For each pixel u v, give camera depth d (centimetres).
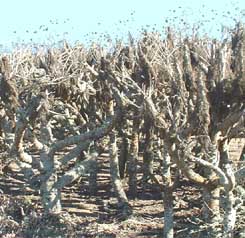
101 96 2066
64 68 2005
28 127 1956
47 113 1920
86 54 2308
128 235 1848
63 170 2428
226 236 1420
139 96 1496
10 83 1788
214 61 1418
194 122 1338
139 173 2642
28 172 1945
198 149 1664
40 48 2333
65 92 2038
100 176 2780
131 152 2355
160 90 1552
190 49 1688
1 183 2538
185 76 1398
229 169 1387
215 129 1392
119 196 2152
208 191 1490
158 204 2236
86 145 1950
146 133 1670
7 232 1806
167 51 1605
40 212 1962
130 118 1755
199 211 1967
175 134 1352
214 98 1378
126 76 1545
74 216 2042
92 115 2141
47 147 1966
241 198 1456
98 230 1878
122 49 2069
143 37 2175
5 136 2033
